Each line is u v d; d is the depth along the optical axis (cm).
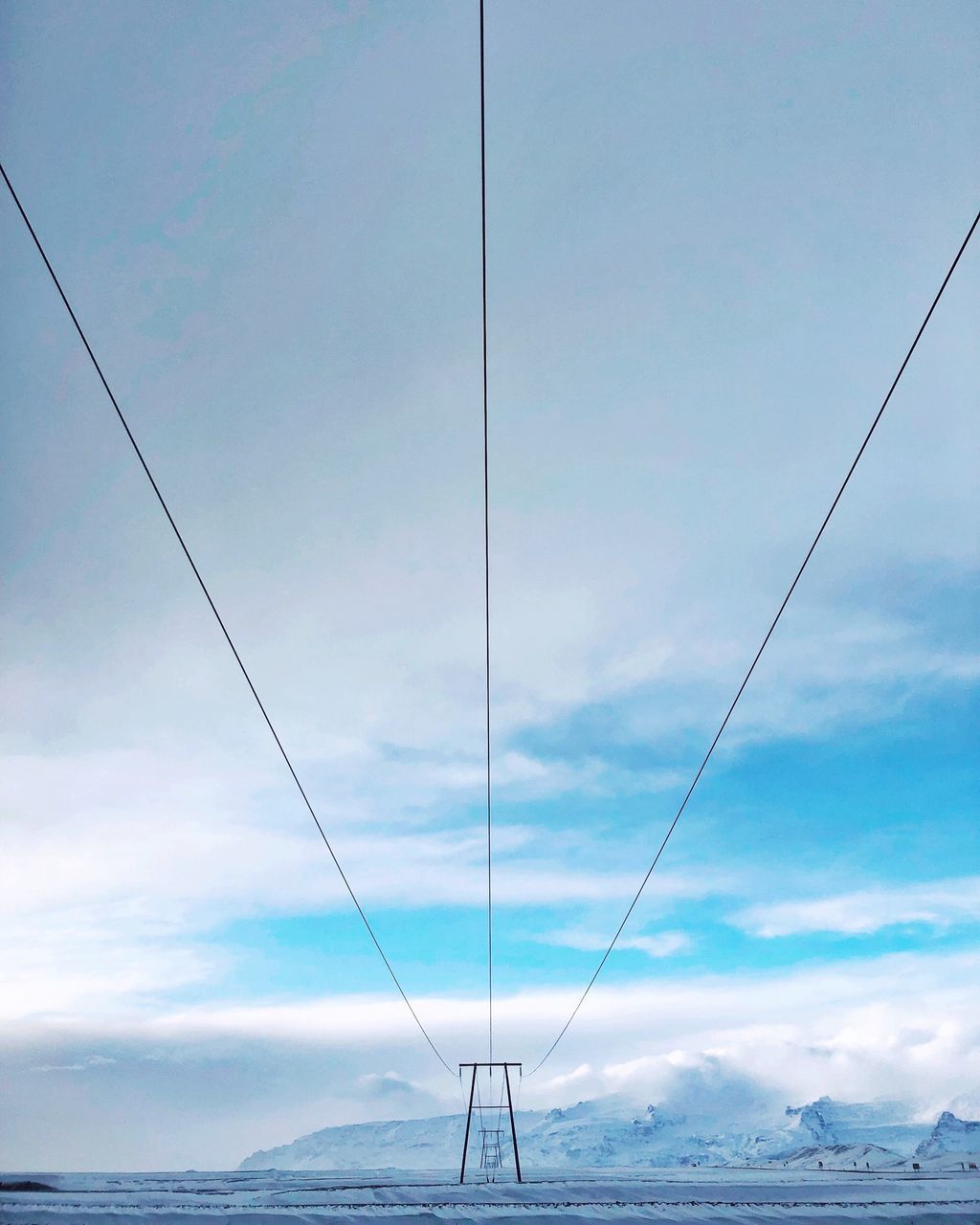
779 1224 1680
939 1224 1709
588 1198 1991
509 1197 2033
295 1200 1852
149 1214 1590
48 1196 1841
